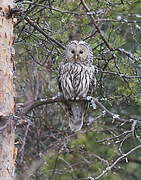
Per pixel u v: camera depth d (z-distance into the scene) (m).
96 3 13.04
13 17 9.92
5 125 9.17
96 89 13.61
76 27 13.50
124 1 13.02
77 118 12.40
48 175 15.48
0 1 9.70
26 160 15.58
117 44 13.00
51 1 12.50
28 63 14.95
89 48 12.84
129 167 19.22
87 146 16.17
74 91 12.47
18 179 15.11
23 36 12.77
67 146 15.29
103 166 14.97
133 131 9.37
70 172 15.13
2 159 9.40
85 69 12.55
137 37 15.95
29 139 15.90
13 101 9.64
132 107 17.17
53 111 15.95
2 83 9.52
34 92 15.48
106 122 16.06
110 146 16.47
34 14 11.92
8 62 9.64
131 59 11.52
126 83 12.10
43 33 11.68
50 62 13.77
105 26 14.55
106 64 11.83
